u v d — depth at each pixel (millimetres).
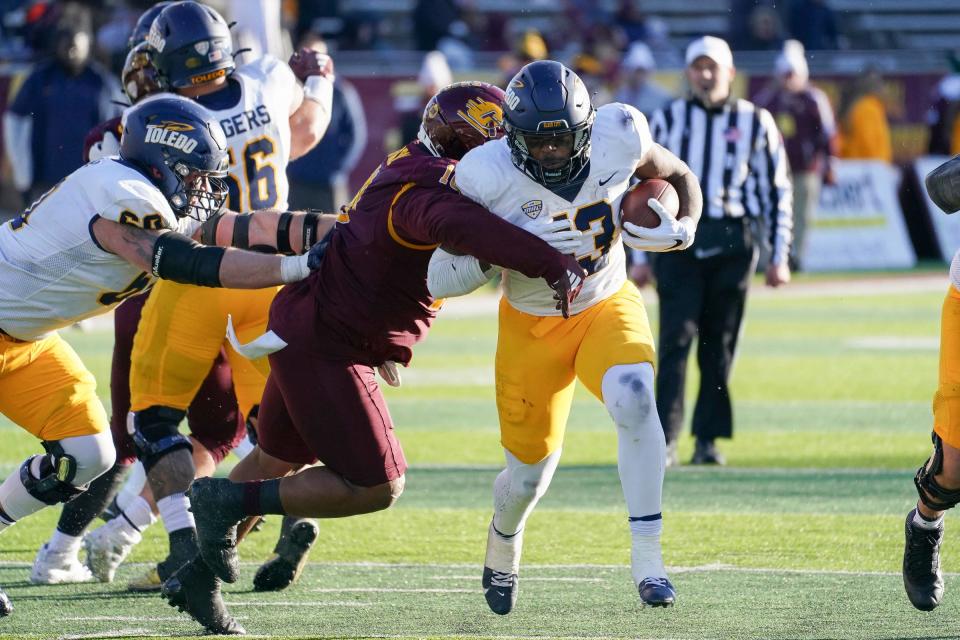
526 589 17031
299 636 15055
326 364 14789
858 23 72875
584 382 14953
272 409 15500
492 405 30938
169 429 17172
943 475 14648
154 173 14766
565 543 19453
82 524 17562
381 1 69500
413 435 27656
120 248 14570
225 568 15023
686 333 24703
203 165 14805
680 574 17625
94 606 16469
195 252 14281
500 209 14273
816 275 55500
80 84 37750
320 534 20062
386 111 55656
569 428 29078
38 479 15859
